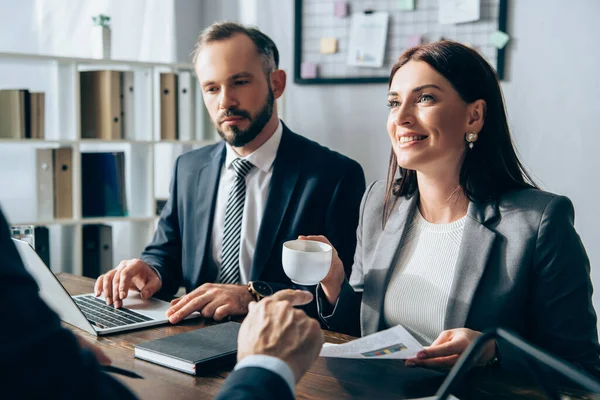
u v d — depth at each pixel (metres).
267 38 2.02
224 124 1.92
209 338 1.18
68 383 0.55
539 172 2.65
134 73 2.84
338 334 1.33
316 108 3.20
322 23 3.10
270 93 1.97
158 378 1.03
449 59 1.30
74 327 1.33
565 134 2.59
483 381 1.03
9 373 0.51
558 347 1.21
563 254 1.23
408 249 1.43
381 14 2.95
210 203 1.97
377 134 3.04
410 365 1.08
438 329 1.32
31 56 2.56
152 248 2.05
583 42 2.52
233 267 1.92
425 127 1.31
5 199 2.80
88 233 2.85
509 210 1.30
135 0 3.14
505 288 1.25
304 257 1.22
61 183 2.74
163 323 1.37
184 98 2.98
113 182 2.86
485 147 1.35
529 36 2.63
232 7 3.41
